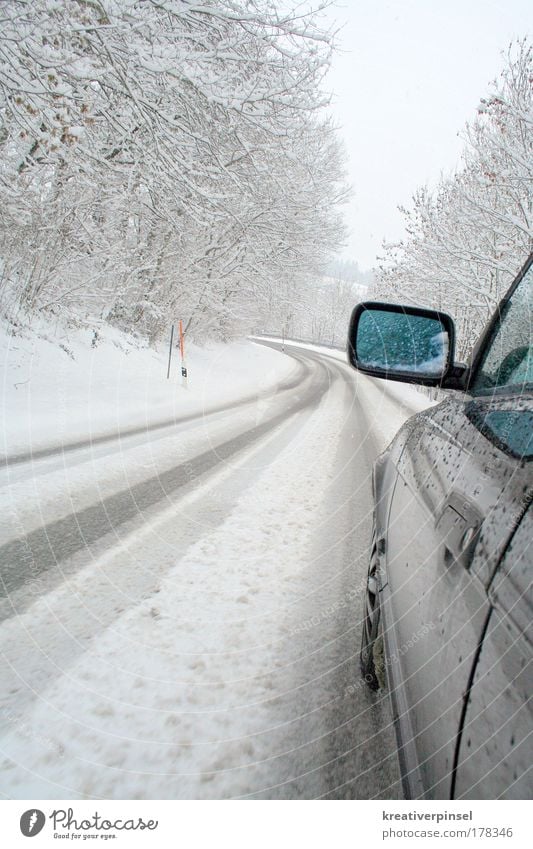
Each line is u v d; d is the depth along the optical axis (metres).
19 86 5.46
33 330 8.86
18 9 5.12
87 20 5.82
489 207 8.12
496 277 9.08
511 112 7.43
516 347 1.48
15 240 8.67
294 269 17.11
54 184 8.64
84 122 6.41
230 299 19.41
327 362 29.41
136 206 10.98
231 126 7.76
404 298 13.66
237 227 13.43
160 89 7.31
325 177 15.29
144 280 13.14
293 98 7.64
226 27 7.05
